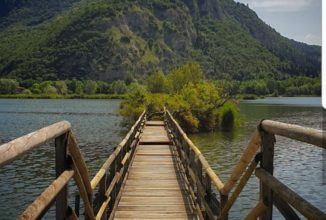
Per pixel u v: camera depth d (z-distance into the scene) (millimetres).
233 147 33625
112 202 6602
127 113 47406
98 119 61406
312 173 22562
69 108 89312
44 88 154000
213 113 47844
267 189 2727
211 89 48219
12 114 71250
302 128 2076
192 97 46906
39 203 2057
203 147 33781
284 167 24484
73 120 59562
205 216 5449
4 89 156375
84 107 93312
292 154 29203
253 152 2975
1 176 22516
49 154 29297
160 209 7148
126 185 9008
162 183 9242
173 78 66625
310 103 113062
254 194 17578
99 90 155875
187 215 6809
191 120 45500
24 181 21375
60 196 2732
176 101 45938
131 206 7320
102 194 4906
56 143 2711
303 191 18625
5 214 15859
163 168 11125
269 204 2674
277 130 2412
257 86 166500
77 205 3547
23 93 153250
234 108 49562
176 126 13086
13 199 17969
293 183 20250
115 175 6535
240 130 47844
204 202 5191
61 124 2543
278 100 136500
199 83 51281
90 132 44375
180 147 11219
